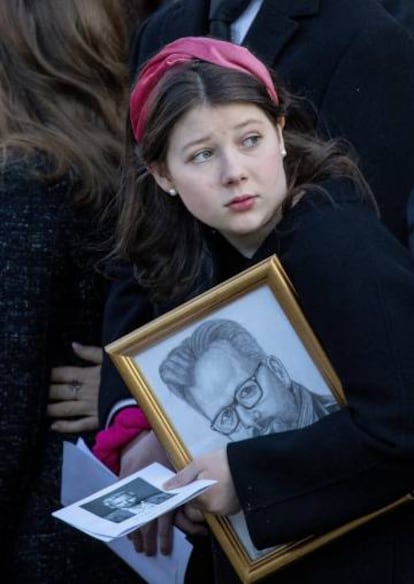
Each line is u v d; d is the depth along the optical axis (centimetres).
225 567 700
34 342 779
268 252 638
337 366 609
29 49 822
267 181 622
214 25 804
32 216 782
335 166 652
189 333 657
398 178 741
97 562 811
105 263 799
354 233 611
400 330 593
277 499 618
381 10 774
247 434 650
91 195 796
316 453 608
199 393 657
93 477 767
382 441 592
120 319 791
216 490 633
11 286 773
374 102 747
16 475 791
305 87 755
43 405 803
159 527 744
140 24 938
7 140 794
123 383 779
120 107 841
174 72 632
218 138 619
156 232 699
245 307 641
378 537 634
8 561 810
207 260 692
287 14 770
